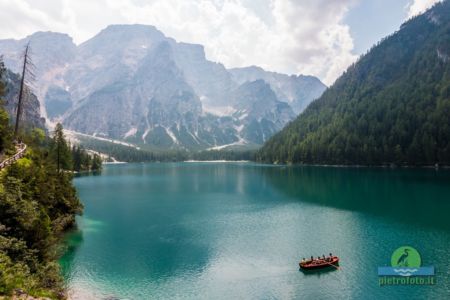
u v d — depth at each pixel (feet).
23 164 211.61
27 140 309.22
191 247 216.74
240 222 286.05
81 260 191.31
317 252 204.13
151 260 192.54
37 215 153.28
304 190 470.80
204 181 647.15
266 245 219.41
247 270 178.09
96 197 437.99
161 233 251.19
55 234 226.99
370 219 284.41
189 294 150.82
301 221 285.43
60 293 132.87
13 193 146.92
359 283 160.76
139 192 486.79
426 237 228.43
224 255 201.16
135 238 237.45
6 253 117.50
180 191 497.46
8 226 136.36
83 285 156.97
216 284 161.27
